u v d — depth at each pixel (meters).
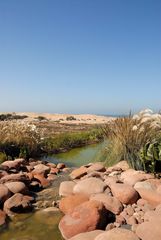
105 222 2.62
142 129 4.48
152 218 2.41
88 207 2.61
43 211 2.97
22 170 4.63
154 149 3.95
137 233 2.31
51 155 6.82
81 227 2.44
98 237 2.19
